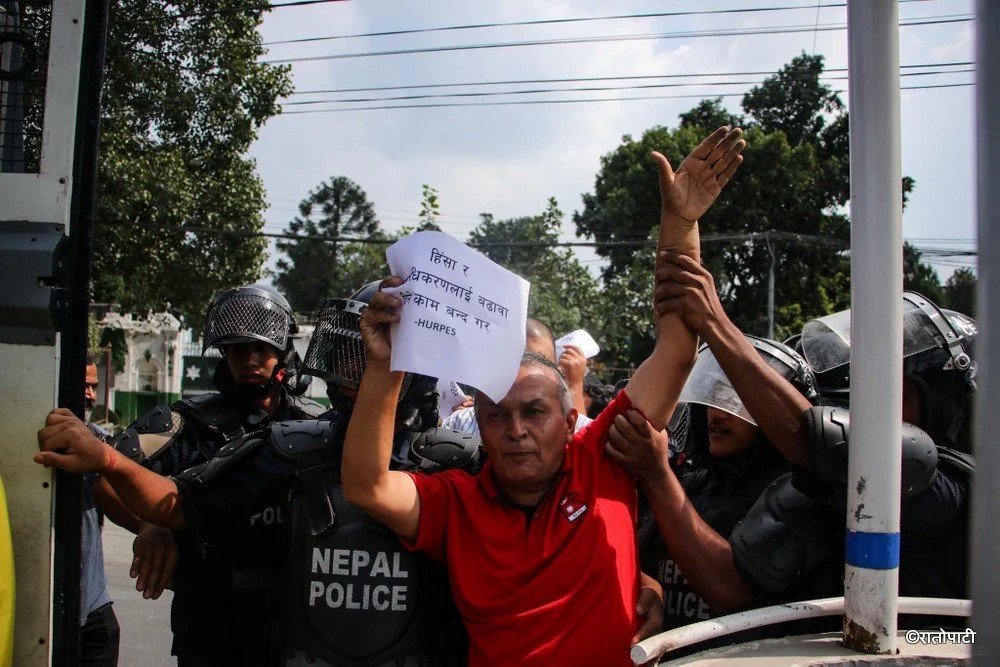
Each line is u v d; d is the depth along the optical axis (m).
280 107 14.52
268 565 2.68
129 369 28.41
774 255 22.36
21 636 1.91
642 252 21.33
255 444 2.39
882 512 1.71
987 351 0.92
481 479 2.11
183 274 14.64
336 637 2.06
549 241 17.47
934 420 2.37
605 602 1.97
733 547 2.06
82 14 1.95
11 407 1.92
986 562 0.91
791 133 27.36
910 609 1.81
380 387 1.92
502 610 1.97
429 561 2.13
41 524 1.93
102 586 3.41
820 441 1.89
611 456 2.14
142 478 2.26
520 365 2.08
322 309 2.45
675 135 26.67
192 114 13.98
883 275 1.70
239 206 14.72
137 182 13.14
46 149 1.93
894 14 1.71
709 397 2.42
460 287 1.92
